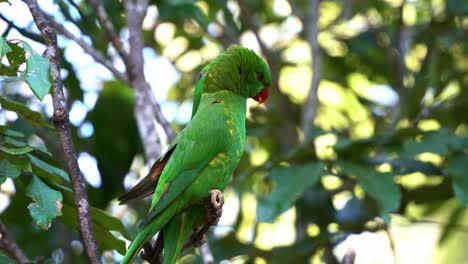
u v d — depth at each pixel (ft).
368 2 47.70
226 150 24.81
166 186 23.35
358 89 49.32
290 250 34.65
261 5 47.93
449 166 31.04
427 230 51.08
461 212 37.37
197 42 46.19
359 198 35.55
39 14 20.06
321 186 36.11
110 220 20.99
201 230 23.16
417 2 48.70
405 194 35.19
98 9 32.42
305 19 44.80
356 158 31.83
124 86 37.99
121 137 36.70
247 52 27.40
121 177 36.11
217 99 26.11
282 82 50.57
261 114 44.21
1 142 20.15
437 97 42.39
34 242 36.68
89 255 18.65
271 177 30.60
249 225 43.93
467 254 49.83
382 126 44.75
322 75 47.37
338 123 48.26
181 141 24.50
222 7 42.52
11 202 32.09
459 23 46.09
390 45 45.88
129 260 21.08
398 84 44.16
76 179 19.10
